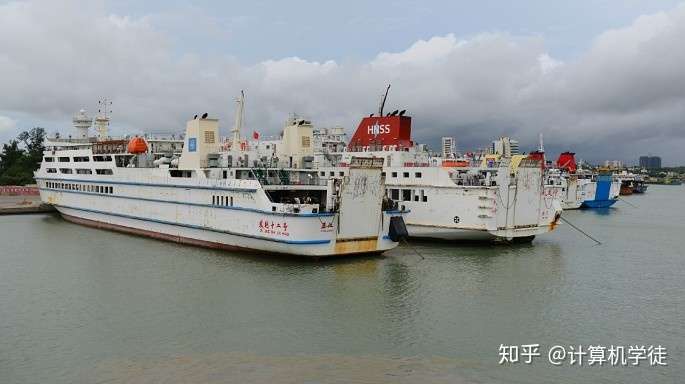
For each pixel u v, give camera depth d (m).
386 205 41.50
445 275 36.53
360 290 32.31
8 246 47.31
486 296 31.62
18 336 24.86
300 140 49.69
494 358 22.80
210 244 45.16
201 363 21.95
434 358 22.70
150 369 21.39
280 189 41.19
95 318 27.22
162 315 27.64
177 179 47.09
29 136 149.00
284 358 22.50
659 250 48.59
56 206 67.69
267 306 29.09
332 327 26.03
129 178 53.41
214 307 28.91
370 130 59.41
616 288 34.00
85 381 20.39
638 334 25.77
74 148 67.94
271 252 39.94
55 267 38.50
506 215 47.38
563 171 102.25
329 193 38.50
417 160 55.50
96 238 51.81
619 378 21.16
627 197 159.00
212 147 48.03
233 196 41.88
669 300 31.42
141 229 52.91
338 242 38.66
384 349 23.53
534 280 35.72
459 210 47.38
